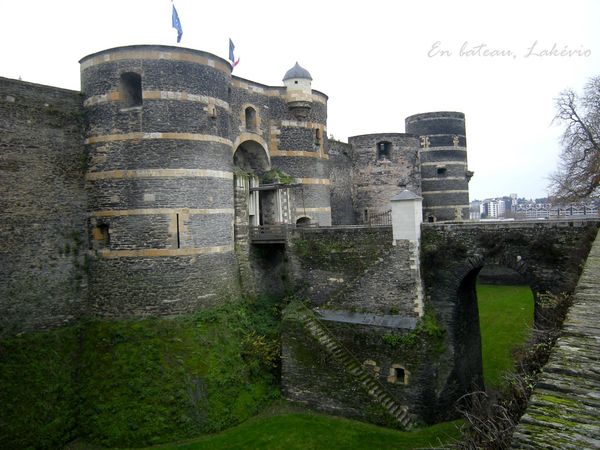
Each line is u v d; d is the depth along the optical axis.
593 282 8.17
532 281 17.41
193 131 18.91
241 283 21.58
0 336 16.33
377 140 35.00
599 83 28.95
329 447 15.49
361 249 20.38
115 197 18.34
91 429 15.66
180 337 17.58
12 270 16.86
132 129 18.30
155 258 18.12
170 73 18.52
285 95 26.38
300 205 26.67
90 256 18.81
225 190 20.28
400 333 18.50
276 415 18.05
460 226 18.72
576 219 16.69
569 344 5.41
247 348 19.36
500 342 25.03
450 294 18.91
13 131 17.09
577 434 3.80
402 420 17.36
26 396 15.40
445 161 40.00
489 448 5.77
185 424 15.79
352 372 18.28
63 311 18.12
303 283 21.88
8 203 16.88
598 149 27.05
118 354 16.98
